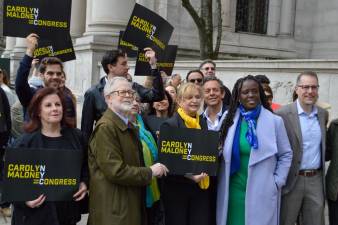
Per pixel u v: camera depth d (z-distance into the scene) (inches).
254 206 179.5
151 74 230.5
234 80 429.1
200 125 193.2
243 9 794.8
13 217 156.4
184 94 188.2
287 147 186.5
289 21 805.9
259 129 181.9
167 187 184.7
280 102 377.1
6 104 269.7
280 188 186.1
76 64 712.4
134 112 168.1
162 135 173.0
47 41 239.0
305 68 354.3
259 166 180.7
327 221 268.5
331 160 205.8
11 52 1147.9
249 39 772.6
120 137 162.2
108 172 157.0
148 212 184.5
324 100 338.0
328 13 784.9
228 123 187.6
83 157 165.8
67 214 159.0
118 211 158.6
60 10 217.8
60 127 164.7
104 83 219.9
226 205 182.4
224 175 183.5
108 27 675.4
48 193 151.9
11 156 147.9
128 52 255.0
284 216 198.4
